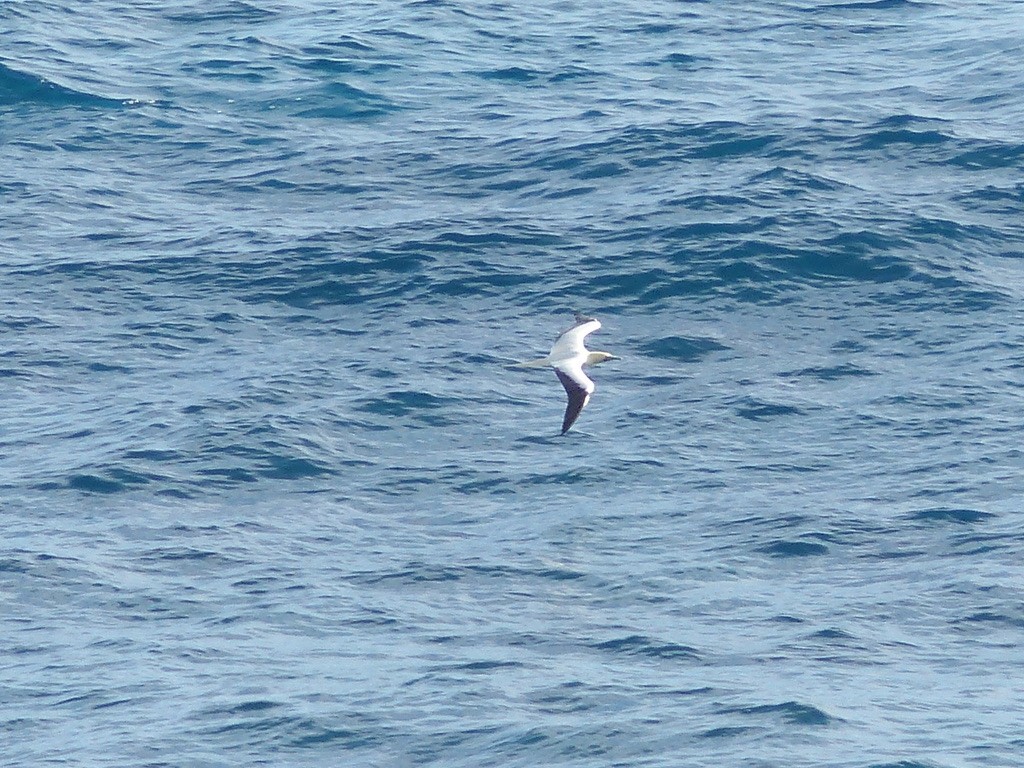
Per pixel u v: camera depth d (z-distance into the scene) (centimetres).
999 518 3941
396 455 4319
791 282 5094
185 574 3822
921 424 4378
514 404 4544
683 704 3241
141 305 5125
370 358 4784
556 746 3109
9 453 4359
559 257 5266
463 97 6694
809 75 6844
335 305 5081
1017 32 7181
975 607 3603
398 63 7000
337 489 4175
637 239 5350
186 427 4425
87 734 3216
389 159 6116
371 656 3472
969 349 4738
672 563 3812
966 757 3042
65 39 7219
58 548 3916
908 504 4019
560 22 7562
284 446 4325
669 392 4562
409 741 3150
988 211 5512
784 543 3872
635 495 4103
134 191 5947
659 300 5034
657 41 7306
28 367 4784
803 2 7775
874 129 6116
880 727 3148
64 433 4450
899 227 5372
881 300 5009
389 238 5412
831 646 3472
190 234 5569
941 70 6819
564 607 3659
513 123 6397
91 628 3616
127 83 6794
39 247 5506
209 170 6106
